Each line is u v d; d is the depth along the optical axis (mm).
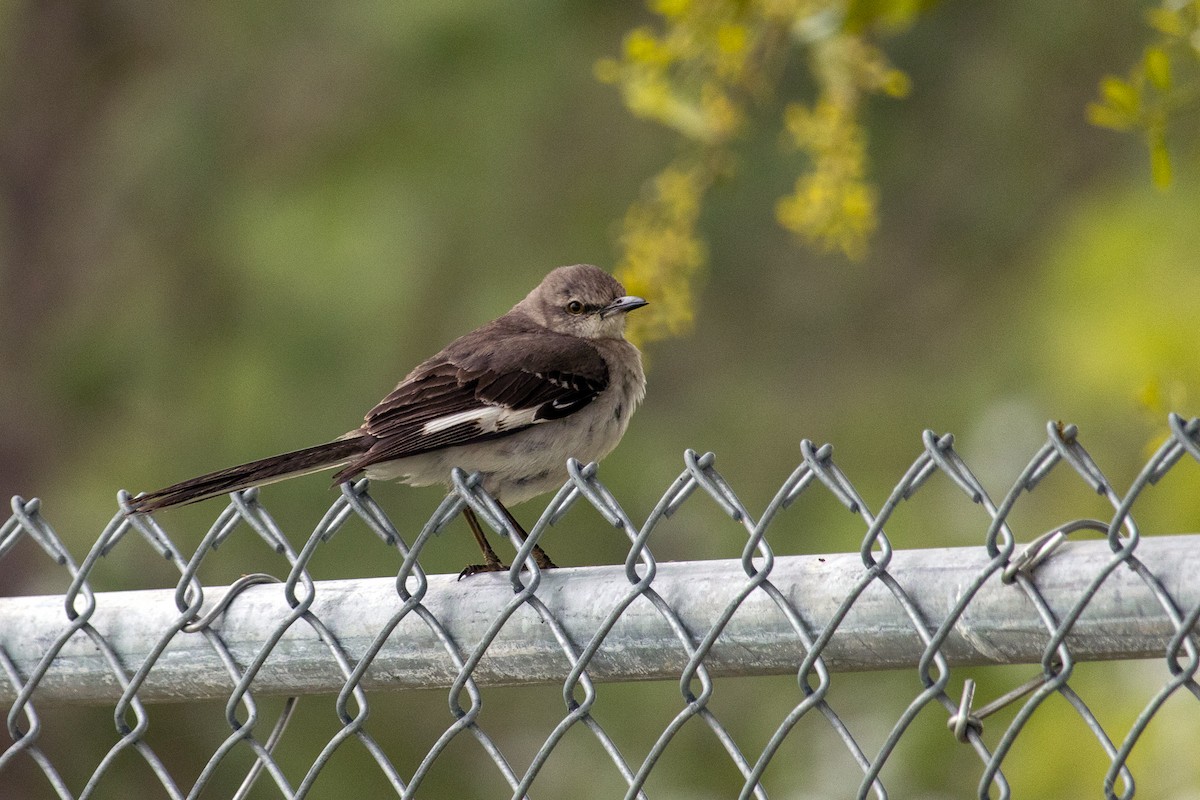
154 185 12992
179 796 4473
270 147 12922
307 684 4289
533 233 12188
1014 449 11695
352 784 11242
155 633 4434
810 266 12633
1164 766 7762
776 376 12688
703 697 3830
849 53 7445
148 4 13812
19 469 13773
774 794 11109
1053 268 11125
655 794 11398
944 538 11273
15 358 14141
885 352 12734
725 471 12453
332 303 11805
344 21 12406
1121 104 5961
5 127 14375
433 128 12273
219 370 12172
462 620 4109
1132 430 9289
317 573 11250
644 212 7699
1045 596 3480
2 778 11812
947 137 12727
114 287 13422
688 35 7414
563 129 12312
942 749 10078
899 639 3641
